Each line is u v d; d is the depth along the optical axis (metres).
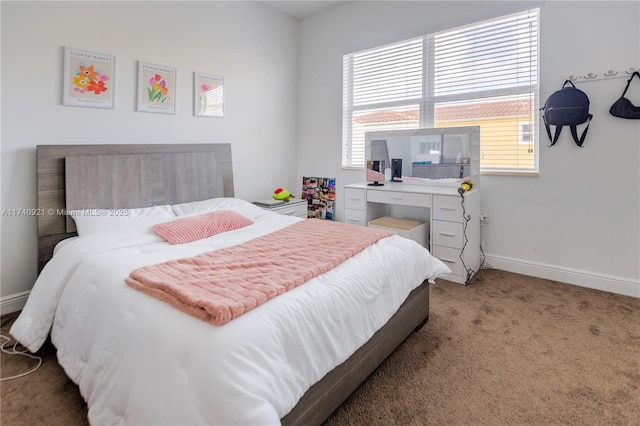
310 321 1.30
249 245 2.00
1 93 2.23
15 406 1.52
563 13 2.70
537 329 2.15
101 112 2.68
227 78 3.57
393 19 3.59
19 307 2.42
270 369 1.08
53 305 1.78
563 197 2.81
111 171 2.64
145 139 2.95
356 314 1.51
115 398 1.16
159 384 1.05
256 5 3.82
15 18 2.26
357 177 4.02
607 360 1.82
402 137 3.50
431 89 3.45
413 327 2.06
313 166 4.39
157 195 2.92
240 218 2.64
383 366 1.80
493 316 2.32
